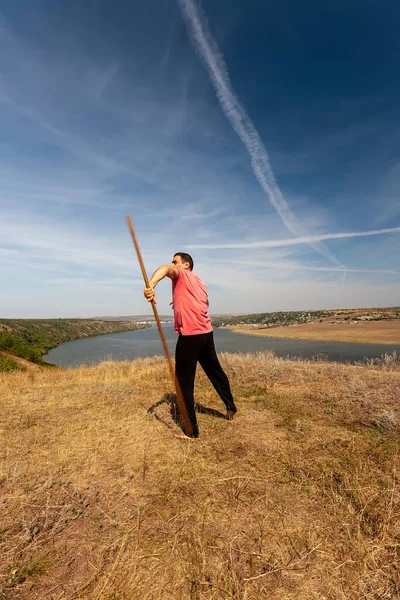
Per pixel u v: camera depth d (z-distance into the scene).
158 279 2.91
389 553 1.50
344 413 3.53
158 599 1.28
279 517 1.79
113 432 3.20
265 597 1.28
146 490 2.12
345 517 1.77
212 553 1.53
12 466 2.50
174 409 3.99
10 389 5.65
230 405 3.45
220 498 1.99
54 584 1.37
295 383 5.09
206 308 3.18
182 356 3.03
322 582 1.35
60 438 3.07
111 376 7.23
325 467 2.33
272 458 2.52
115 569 1.44
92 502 2.00
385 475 2.19
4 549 1.59
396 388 4.43
